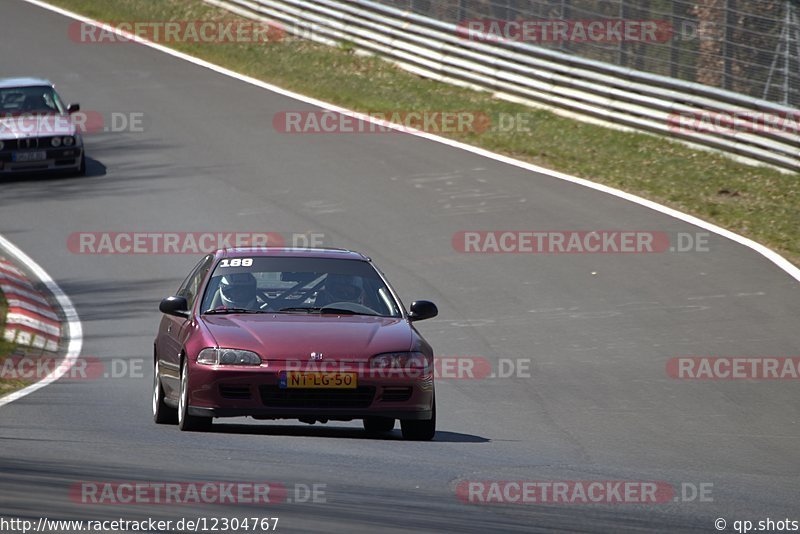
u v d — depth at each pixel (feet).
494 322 185.68
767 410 143.23
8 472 86.38
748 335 175.42
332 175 272.31
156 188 268.00
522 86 326.85
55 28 432.66
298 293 120.98
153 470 89.56
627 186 261.24
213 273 123.34
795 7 284.61
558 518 79.10
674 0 303.89
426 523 74.90
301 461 96.78
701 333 176.76
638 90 299.58
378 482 88.43
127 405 137.80
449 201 251.19
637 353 168.66
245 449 102.58
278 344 109.81
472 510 80.07
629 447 121.39
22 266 221.25
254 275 122.83
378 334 112.98
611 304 192.24
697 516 82.53
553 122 309.42
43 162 275.39
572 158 282.77
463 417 136.87
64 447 100.53
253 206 252.42
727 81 290.35
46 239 237.04
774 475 108.06
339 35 382.22
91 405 136.05
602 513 81.76
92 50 402.52
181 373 115.75
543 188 258.98
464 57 343.87
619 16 314.55
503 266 213.25
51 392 146.00
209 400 109.09
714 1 299.38
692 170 270.87
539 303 194.18
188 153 294.25
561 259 215.72
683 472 104.73
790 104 279.90
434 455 105.09
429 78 350.64
